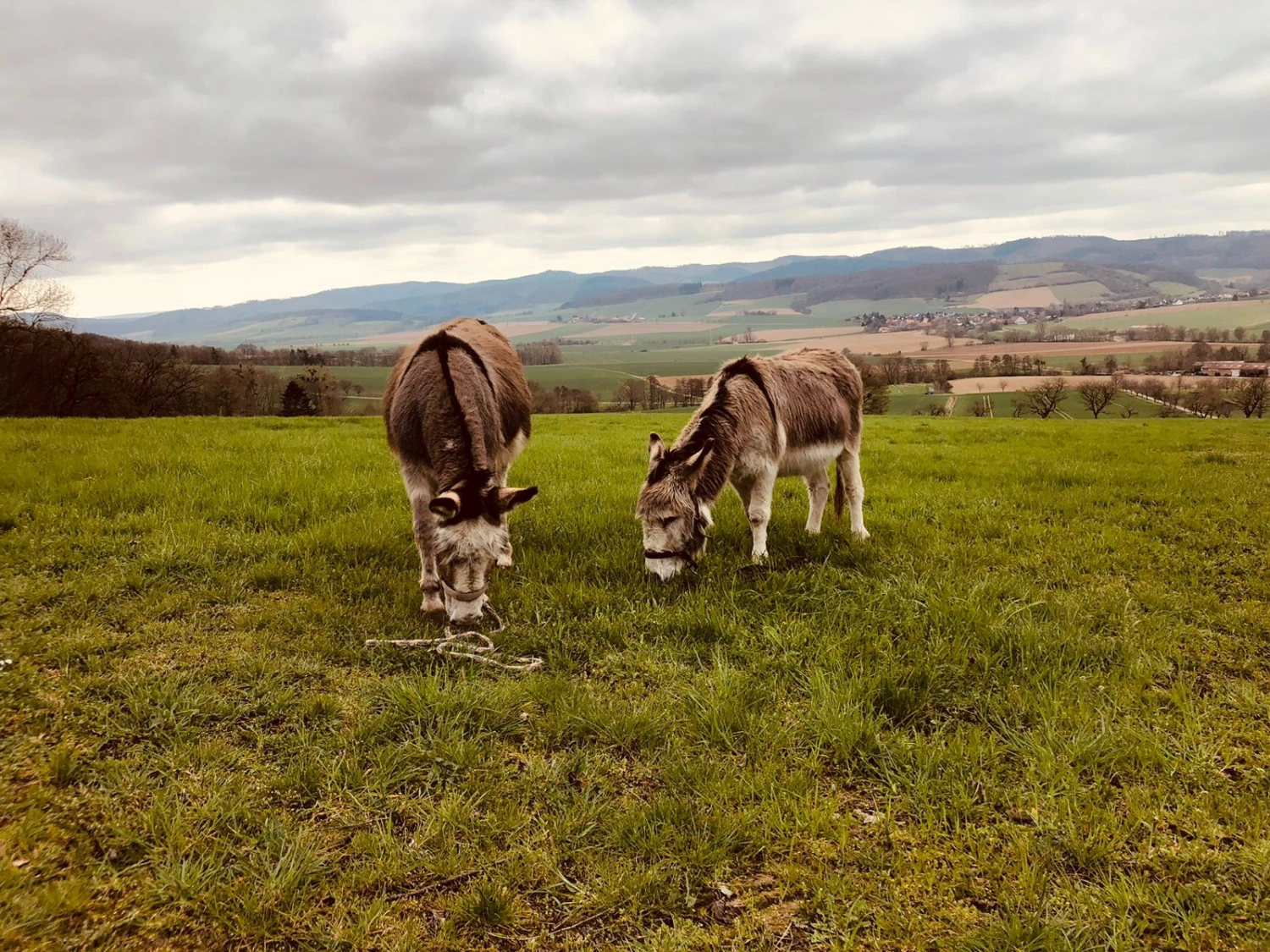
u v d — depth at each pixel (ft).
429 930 8.80
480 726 12.80
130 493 26.00
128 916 8.63
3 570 18.47
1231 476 37.91
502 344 24.97
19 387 111.04
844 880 9.46
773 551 23.22
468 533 15.03
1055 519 28.12
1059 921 8.72
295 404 152.87
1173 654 15.76
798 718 13.34
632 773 11.91
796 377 23.63
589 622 17.22
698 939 8.68
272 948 8.45
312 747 11.96
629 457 43.50
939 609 17.40
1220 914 8.93
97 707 12.71
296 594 18.58
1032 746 12.22
